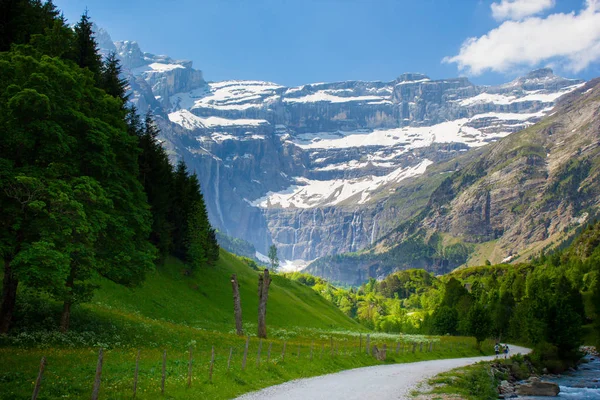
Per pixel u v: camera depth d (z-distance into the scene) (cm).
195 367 3098
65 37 4350
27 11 5869
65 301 3694
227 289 10131
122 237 3953
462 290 16888
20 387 2184
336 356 4738
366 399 2773
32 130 3231
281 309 11125
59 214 3159
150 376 2709
